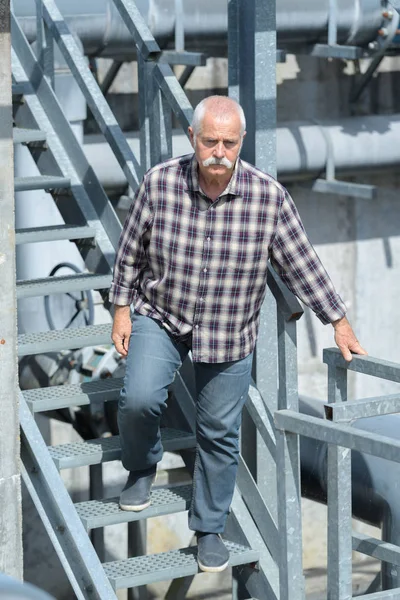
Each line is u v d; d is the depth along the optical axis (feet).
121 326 13.71
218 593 32.17
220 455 13.99
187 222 12.78
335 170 30.86
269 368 16.58
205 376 13.64
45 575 30.66
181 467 31.42
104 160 26.68
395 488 18.24
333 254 34.24
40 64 19.81
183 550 14.93
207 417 13.79
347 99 33.30
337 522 11.07
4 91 12.30
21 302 25.50
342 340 12.94
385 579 17.62
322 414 24.17
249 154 16.42
